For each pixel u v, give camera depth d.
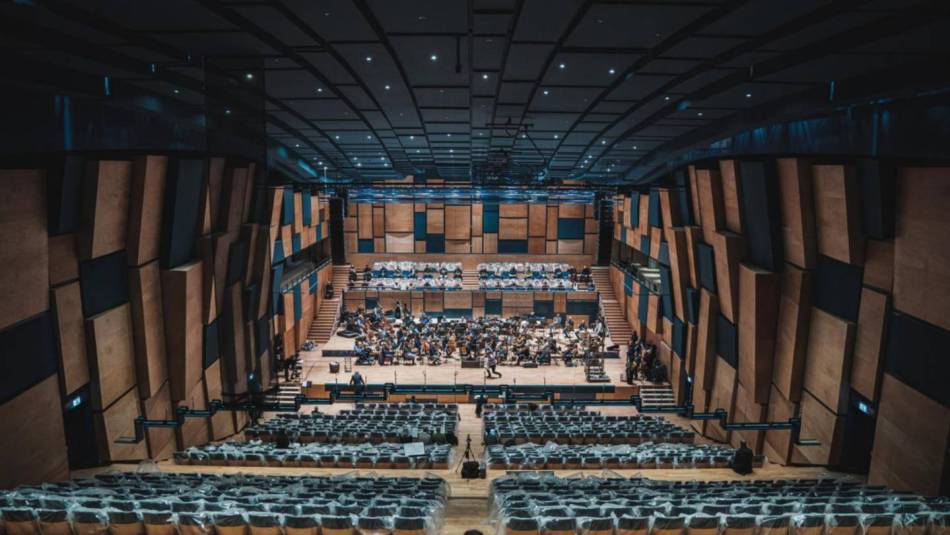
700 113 17.09
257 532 8.18
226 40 11.35
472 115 18.61
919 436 12.64
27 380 12.64
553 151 26.44
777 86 13.29
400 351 31.02
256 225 22.53
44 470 13.13
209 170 18.66
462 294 38.16
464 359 30.02
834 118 14.64
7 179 11.98
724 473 15.17
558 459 15.29
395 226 40.91
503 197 37.38
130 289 15.98
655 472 15.07
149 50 12.06
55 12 9.57
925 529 7.84
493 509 10.47
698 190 21.83
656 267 32.50
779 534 8.02
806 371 17.05
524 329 34.31
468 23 10.41
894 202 13.41
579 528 8.20
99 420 14.81
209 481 12.02
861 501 9.66
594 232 40.56
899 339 13.38
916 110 11.98
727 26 9.80
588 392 27.05
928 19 8.48
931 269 12.38
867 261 14.55
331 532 8.23
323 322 35.28
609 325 35.19
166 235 16.86
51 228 13.33
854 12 8.77
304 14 9.94
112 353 15.26
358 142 24.61
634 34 10.55
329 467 15.08
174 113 16.62
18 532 7.92
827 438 15.78
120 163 14.69
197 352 18.48
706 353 22.02
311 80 14.49
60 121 13.66
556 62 12.45
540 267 40.03
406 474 14.68
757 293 17.89
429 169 35.06
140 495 9.89
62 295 13.62
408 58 12.67
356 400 19.25
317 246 38.94
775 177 17.08
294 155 28.41
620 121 18.89
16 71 11.66
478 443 19.53
